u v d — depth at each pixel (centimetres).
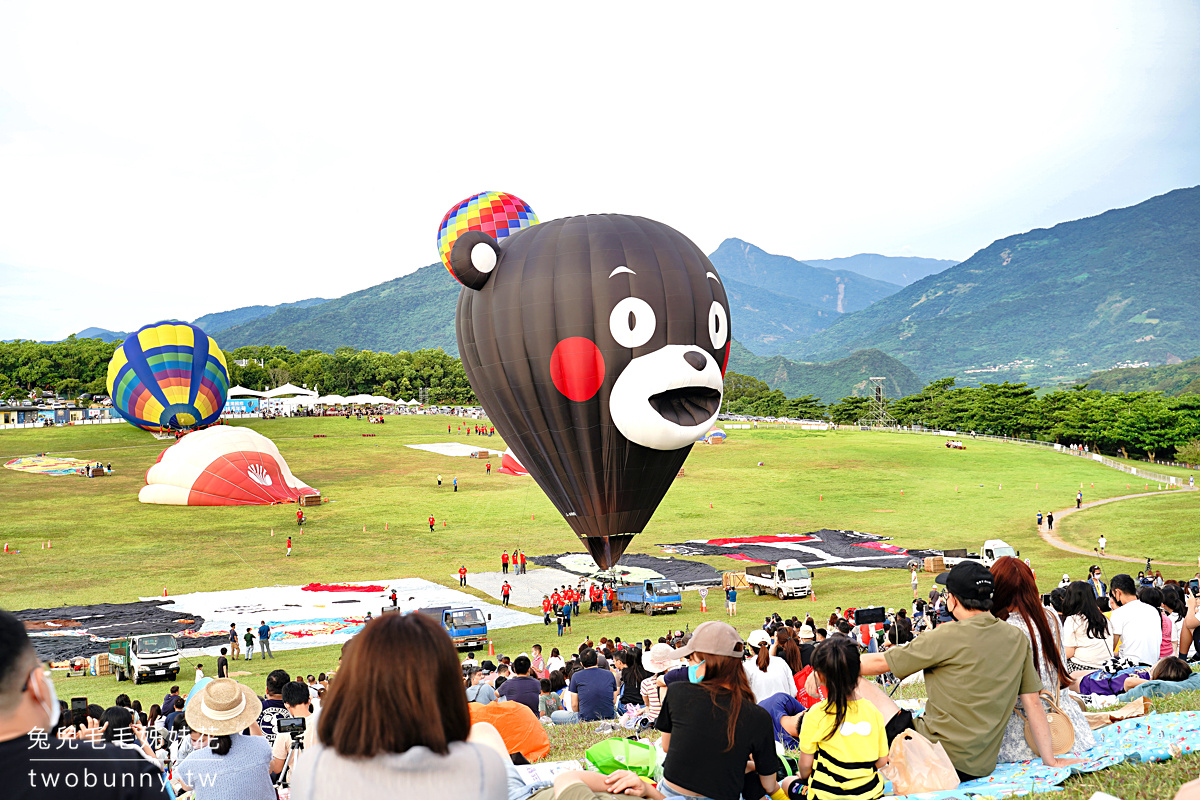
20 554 5066
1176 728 689
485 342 2341
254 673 2694
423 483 7681
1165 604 1280
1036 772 599
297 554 5150
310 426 11212
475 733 394
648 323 2192
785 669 855
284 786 798
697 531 5969
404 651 282
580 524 2436
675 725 523
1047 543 5319
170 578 4547
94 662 2819
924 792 568
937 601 2792
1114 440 11112
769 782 529
